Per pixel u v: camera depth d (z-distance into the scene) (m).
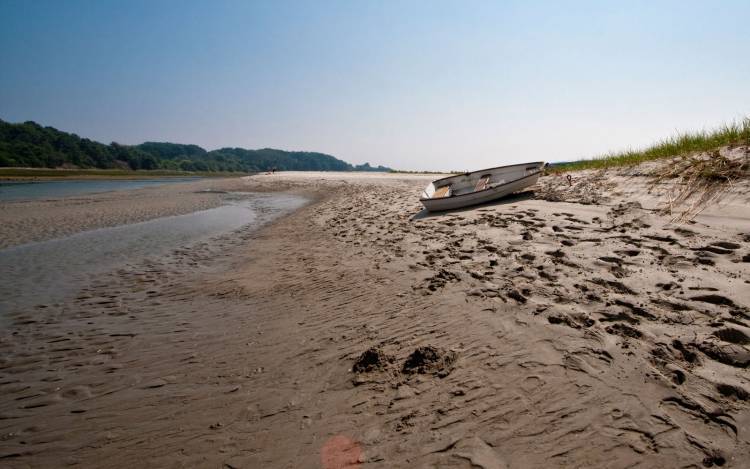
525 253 6.26
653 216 7.32
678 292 4.07
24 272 8.48
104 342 4.92
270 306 5.81
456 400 2.92
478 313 4.36
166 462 2.68
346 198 22.80
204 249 10.68
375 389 3.23
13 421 3.36
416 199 17.88
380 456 2.46
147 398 3.56
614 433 2.38
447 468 2.29
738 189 7.09
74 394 3.74
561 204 10.19
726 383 2.66
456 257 6.79
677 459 2.13
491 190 12.40
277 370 3.82
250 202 25.50
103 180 75.81
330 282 6.61
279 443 2.73
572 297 4.35
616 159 13.77
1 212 19.98
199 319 5.54
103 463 2.75
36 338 5.13
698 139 10.88
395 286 5.81
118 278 7.96
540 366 3.17
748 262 4.57
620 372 2.93
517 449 2.37
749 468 2.01
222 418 3.13
